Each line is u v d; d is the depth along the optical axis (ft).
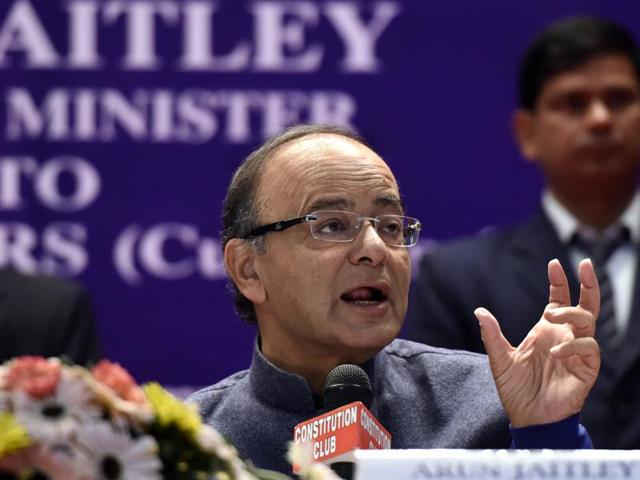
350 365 19.83
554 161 34.96
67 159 39.11
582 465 15.01
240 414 22.67
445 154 39.14
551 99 35.09
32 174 39.01
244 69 39.04
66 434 13.69
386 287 21.52
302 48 39.11
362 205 21.66
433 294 34.68
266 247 22.08
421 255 36.88
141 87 39.14
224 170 39.01
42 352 33.81
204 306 38.81
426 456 15.08
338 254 21.42
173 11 39.14
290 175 21.99
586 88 34.78
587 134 34.55
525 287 34.06
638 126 34.81
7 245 38.86
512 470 15.02
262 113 39.01
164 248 38.96
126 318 38.75
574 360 19.98
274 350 22.82
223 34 39.11
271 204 22.11
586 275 19.75
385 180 21.98
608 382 32.24
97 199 39.01
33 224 38.88
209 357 38.75
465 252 35.06
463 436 22.06
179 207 39.01
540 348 20.16
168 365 38.73
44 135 39.11
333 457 18.07
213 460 14.65
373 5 39.17
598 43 34.96
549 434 19.86
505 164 39.11
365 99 39.11
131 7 39.24
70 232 38.91
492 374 21.01
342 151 22.06
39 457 13.69
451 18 39.29
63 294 34.68
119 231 38.91
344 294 21.52
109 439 13.84
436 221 39.04
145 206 38.99
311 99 39.04
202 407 23.25
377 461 15.08
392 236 21.89
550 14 39.40
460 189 39.09
